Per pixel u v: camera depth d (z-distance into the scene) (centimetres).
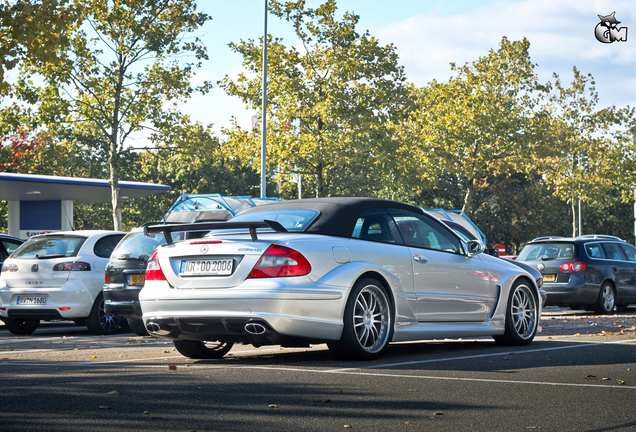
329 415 424
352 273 666
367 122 2828
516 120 3712
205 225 659
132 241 1146
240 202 1758
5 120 2556
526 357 704
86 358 769
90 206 5831
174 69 2698
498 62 3806
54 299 1210
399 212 766
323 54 2886
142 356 782
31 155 4744
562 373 591
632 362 663
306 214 702
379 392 500
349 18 2909
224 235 685
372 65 2877
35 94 2577
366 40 2891
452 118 3762
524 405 454
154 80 2706
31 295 1229
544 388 516
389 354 740
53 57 1480
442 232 805
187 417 418
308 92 2827
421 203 6231
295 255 636
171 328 669
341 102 2784
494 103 3788
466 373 589
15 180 2852
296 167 2983
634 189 4062
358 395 489
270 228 687
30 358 778
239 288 633
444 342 906
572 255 1600
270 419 414
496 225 6284
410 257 737
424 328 741
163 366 661
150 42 2630
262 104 2886
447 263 779
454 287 783
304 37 2908
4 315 1249
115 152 2741
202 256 658
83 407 448
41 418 415
